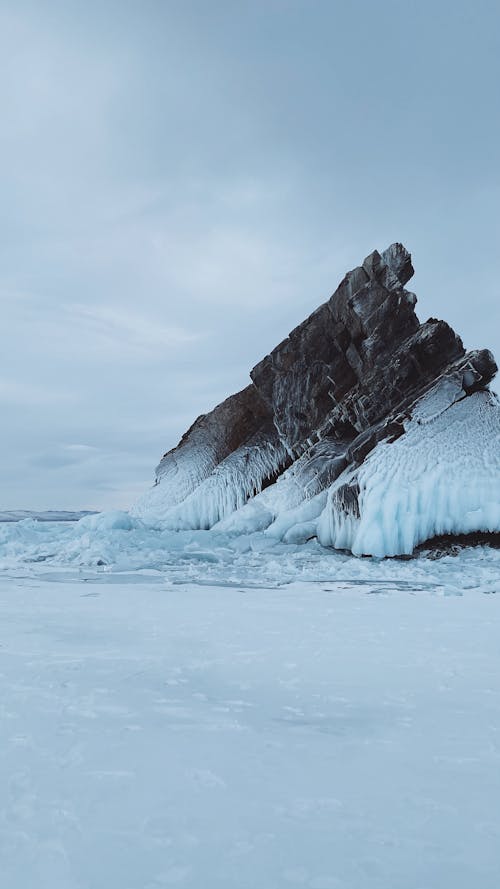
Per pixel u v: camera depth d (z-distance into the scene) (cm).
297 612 899
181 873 218
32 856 229
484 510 1731
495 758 331
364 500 1753
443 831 250
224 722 390
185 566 1603
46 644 650
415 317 2231
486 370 1998
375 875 217
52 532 2355
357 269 2297
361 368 2278
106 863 224
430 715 409
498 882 214
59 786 291
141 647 636
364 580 1365
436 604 997
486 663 566
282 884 212
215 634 715
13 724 383
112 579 1362
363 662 569
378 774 308
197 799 277
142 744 348
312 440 2312
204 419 2695
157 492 2666
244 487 2395
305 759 327
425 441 1855
